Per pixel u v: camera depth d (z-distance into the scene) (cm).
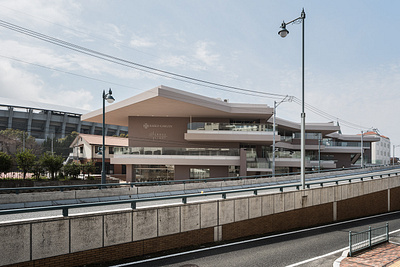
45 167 2770
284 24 1603
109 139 5141
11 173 3012
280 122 4634
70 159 6025
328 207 1619
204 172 3422
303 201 1452
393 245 1159
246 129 3378
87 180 2722
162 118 3709
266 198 1272
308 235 1269
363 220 1728
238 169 3475
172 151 3244
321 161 5300
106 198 1770
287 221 1372
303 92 1595
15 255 672
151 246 919
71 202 1619
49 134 9744
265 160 3659
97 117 3772
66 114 10069
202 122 3628
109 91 2019
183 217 991
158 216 931
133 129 3650
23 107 9225
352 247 1043
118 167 4966
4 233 659
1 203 1410
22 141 4972
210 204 1070
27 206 1467
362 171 3997
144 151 3253
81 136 5056
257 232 1236
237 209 1157
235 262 877
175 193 2075
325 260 923
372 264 885
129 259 859
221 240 1103
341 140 7069
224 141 3672
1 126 9181
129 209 878
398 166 4844
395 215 1969
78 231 770
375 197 2033
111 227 830
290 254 977
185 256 912
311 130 5656
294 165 4006
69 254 758
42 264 713
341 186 1719
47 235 721
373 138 6850
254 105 3522
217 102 3250
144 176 3456
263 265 859
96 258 805
